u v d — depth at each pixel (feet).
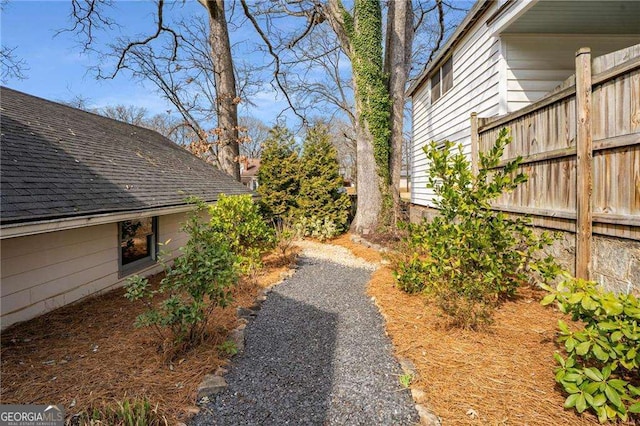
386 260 21.81
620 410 5.78
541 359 8.41
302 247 29.19
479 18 20.07
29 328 11.49
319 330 11.80
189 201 15.24
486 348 9.16
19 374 8.43
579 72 10.34
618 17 16.38
